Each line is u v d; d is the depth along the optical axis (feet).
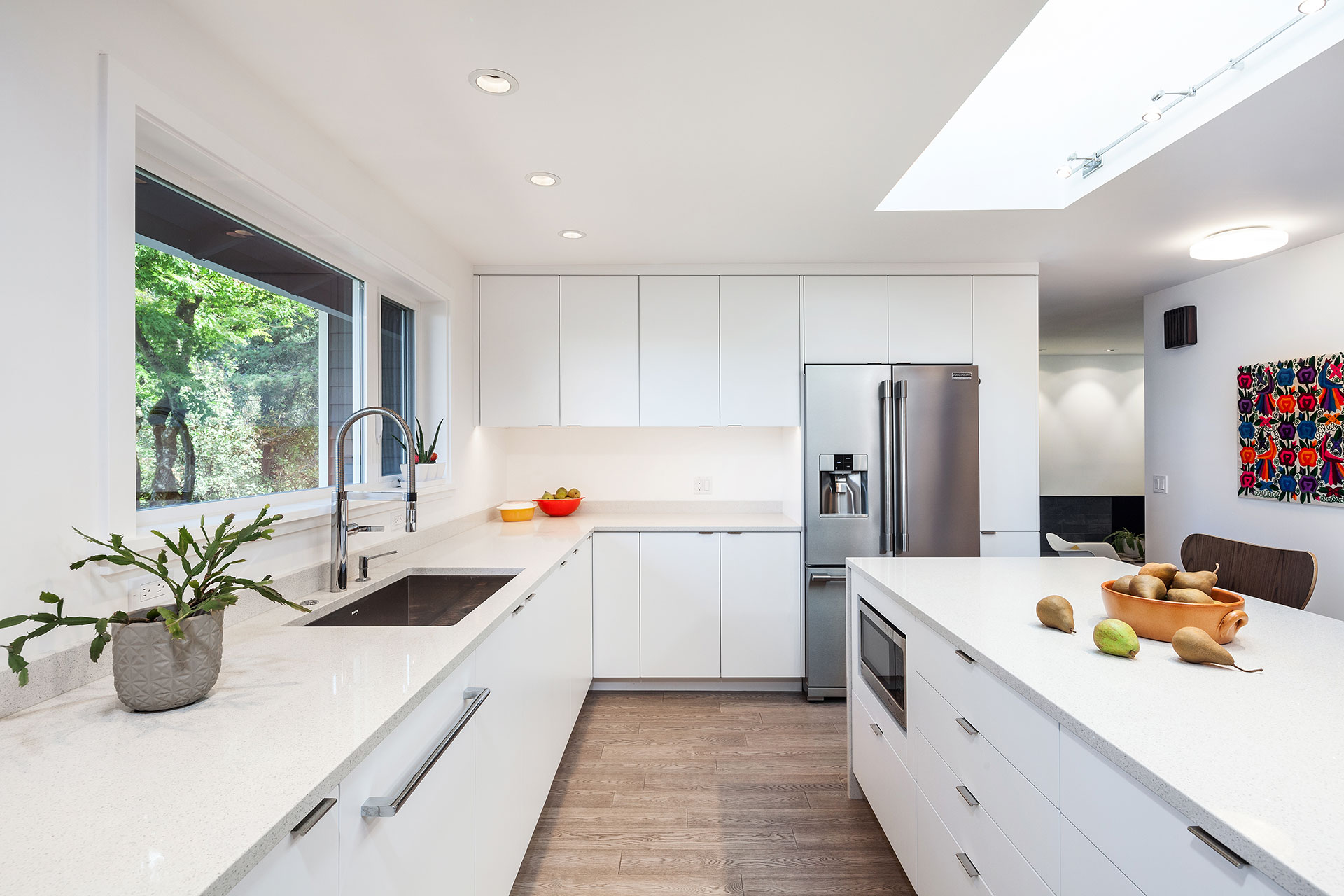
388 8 4.60
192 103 4.72
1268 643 4.52
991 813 4.27
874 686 6.86
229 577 3.87
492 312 11.39
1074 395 23.41
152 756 2.89
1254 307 11.30
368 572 6.90
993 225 9.36
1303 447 10.35
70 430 3.73
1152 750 2.92
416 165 7.25
